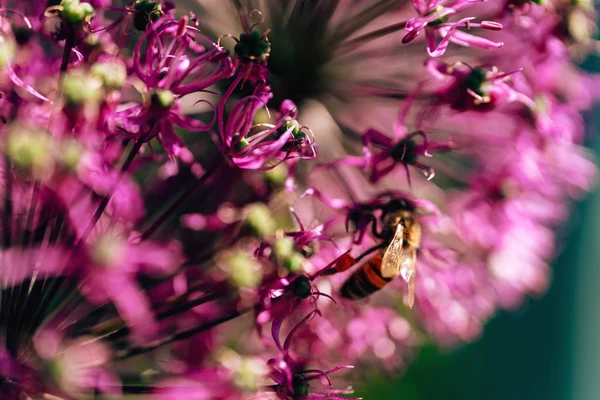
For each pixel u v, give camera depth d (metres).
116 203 0.14
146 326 0.14
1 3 0.14
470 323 0.18
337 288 0.16
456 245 0.17
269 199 0.15
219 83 0.16
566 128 0.17
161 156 0.14
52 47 0.14
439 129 0.16
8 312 0.13
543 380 0.22
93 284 0.13
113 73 0.13
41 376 0.13
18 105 0.14
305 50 0.16
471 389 0.21
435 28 0.14
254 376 0.14
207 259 0.14
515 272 0.17
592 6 0.16
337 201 0.15
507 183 0.17
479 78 0.15
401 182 0.16
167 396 0.14
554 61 0.16
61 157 0.13
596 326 0.22
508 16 0.15
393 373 0.17
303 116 0.16
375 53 0.16
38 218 0.13
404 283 0.16
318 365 0.16
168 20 0.14
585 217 0.21
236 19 0.16
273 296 0.14
